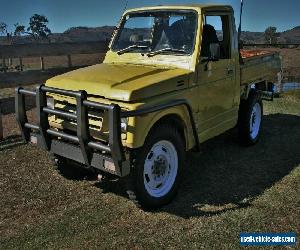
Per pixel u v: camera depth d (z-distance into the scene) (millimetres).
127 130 4285
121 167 4234
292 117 9141
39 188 5352
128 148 4359
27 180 5605
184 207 4863
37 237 4199
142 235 4238
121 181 5578
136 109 4270
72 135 4602
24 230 4336
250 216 4609
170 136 4781
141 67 5324
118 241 4125
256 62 7055
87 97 4598
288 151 6855
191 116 5082
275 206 4855
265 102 10656
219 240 4141
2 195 5148
